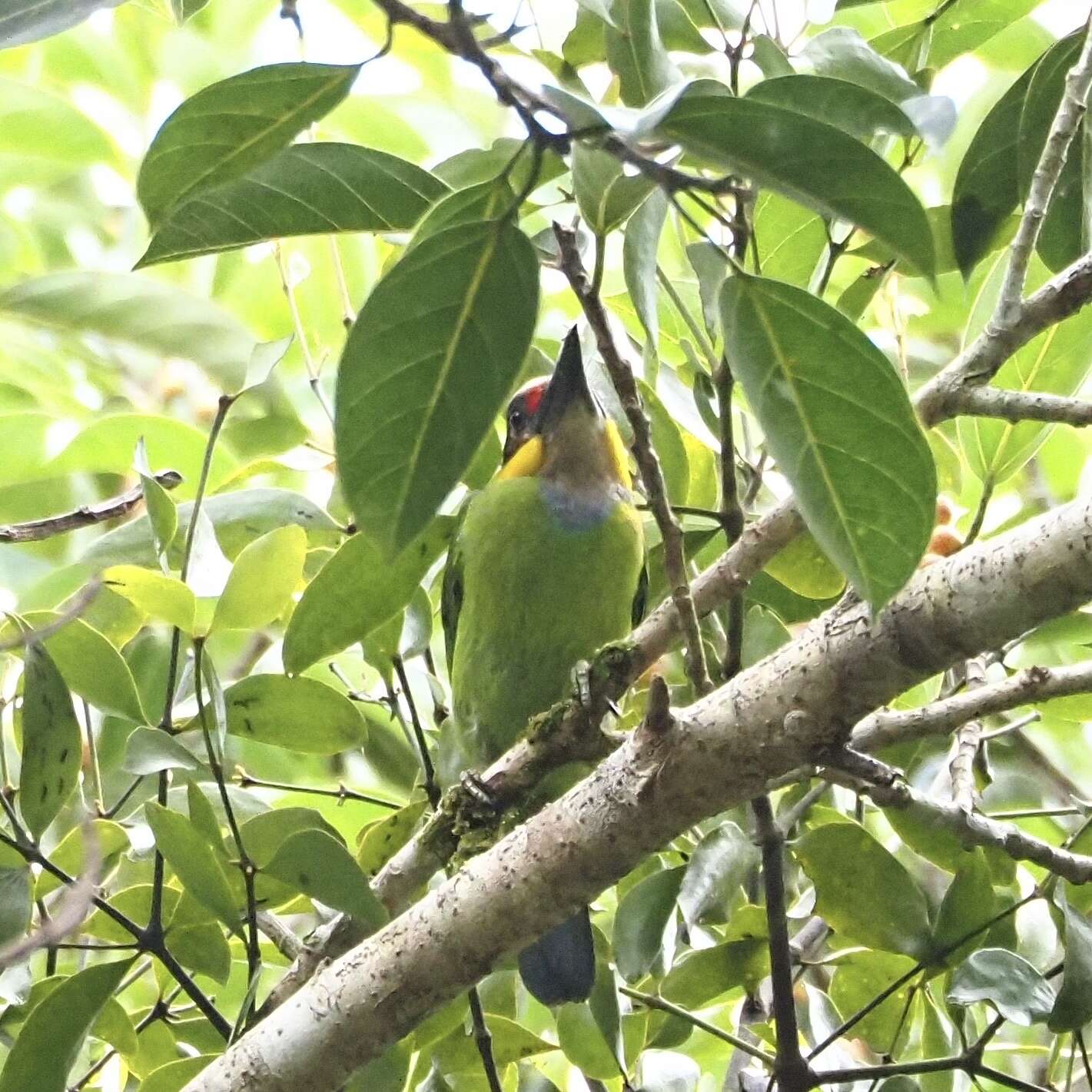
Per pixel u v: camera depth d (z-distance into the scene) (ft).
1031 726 31.04
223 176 12.48
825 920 20.10
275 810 19.08
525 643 24.91
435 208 11.65
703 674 16.03
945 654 14.29
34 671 18.28
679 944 23.38
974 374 18.40
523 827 16.48
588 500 24.90
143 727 19.08
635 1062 20.33
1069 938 18.06
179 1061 19.34
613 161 13.38
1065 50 19.15
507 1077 21.45
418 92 30.42
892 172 11.40
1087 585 13.51
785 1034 18.65
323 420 30.68
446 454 11.87
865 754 17.89
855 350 12.64
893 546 13.02
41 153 31.40
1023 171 19.80
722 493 20.01
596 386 25.04
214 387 32.60
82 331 29.55
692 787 15.43
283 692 20.75
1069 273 18.19
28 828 18.69
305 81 12.01
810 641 15.08
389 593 20.25
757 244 20.71
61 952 23.70
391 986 16.19
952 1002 18.58
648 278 17.47
